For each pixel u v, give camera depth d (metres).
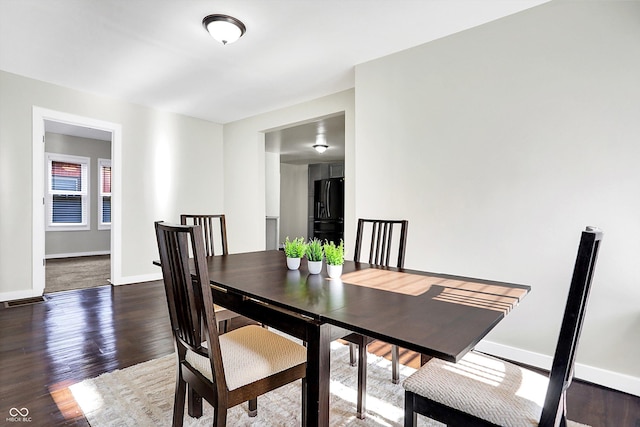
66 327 2.74
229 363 1.22
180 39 2.64
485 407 1.00
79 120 3.79
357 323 1.00
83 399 1.74
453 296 1.31
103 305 3.34
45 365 2.10
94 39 2.64
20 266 3.48
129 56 2.94
